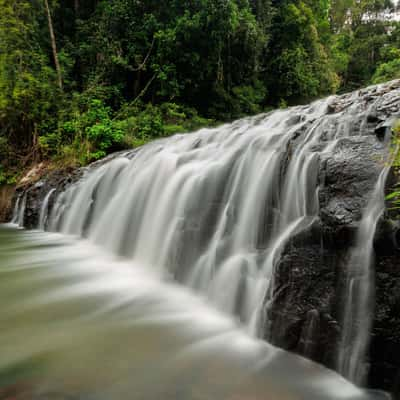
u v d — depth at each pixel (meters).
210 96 18.20
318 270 2.87
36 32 17.00
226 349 3.10
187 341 3.26
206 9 15.82
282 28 20.36
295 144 4.43
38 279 5.15
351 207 2.77
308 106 7.85
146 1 17.17
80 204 8.88
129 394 2.40
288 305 2.96
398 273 2.36
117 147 11.95
